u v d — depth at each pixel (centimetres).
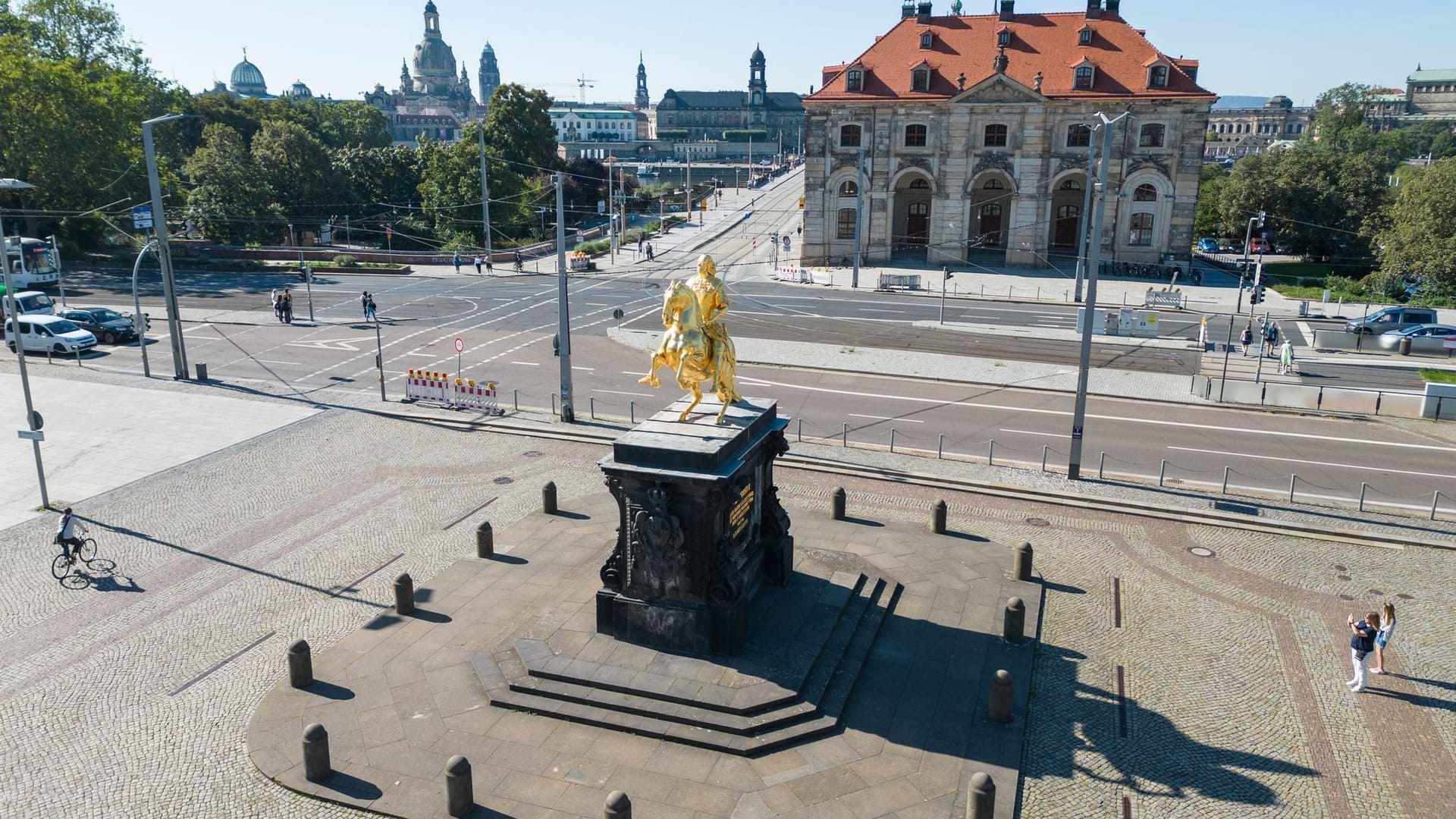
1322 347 5738
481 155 9794
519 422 4009
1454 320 6706
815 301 7488
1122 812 1596
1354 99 17400
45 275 7319
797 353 5422
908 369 5022
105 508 3011
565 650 2027
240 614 2297
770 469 2323
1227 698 1950
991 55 9081
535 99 12375
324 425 3966
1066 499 3091
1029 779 1686
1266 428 3975
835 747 1761
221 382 4678
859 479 3312
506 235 11056
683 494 1955
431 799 1614
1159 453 3619
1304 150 10994
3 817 1573
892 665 2053
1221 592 2445
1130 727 1847
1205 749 1778
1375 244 8894
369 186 12244
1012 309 7150
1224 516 2923
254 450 3625
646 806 1590
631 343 5716
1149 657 2116
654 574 2012
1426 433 3916
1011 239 9088
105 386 4566
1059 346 5706
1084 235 7094
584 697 1872
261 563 2597
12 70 8219
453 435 3844
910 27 9469
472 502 3073
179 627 2233
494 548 2648
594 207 13638
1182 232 8725
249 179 10338
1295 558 2652
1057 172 8825
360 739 1783
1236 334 6172
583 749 1753
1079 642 2181
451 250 9969
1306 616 2314
